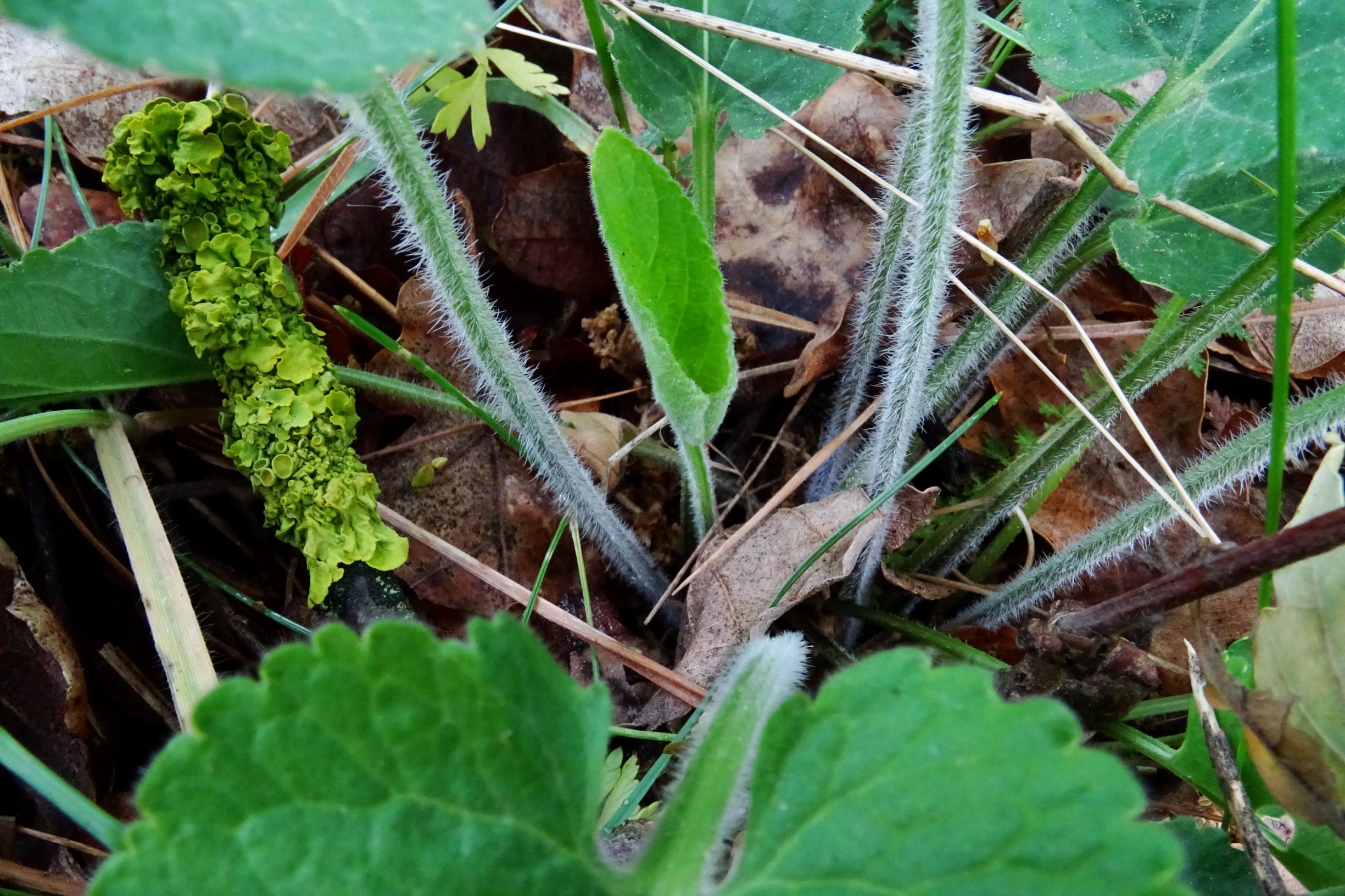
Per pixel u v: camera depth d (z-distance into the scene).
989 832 0.18
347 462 0.24
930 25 0.22
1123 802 0.18
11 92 0.27
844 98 0.28
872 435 0.26
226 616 0.25
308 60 0.15
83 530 0.24
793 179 0.28
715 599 0.25
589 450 0.27
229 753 0.18
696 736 0.20
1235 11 0.22
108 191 0.28
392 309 0.27
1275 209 0.24
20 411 0.25
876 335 0.26
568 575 0.26
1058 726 0.18
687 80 0.25
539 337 0.29
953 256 0.28
